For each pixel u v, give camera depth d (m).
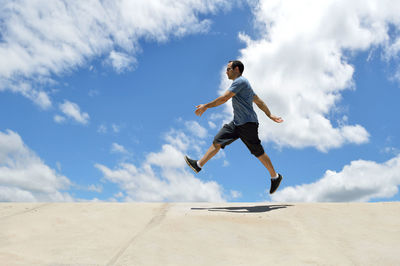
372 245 2.13
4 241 2.09
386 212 3.02
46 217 2.71
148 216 2.82
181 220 2.63
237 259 1.87
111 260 1.78
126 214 2.87
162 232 2.29
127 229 2.41
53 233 2.28
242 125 3.52
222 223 2.60
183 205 3.43
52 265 1.68
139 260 1.78
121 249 1.96
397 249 2.04
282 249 2.05
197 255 1.91
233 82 3.45
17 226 2.43
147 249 1.94
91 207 3.17
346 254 1.96
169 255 1.88
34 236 2.21
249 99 3.53
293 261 1.84
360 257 1.90
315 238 2.28
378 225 2.62
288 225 2.61
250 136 3.54
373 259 1.87
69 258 1.79
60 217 2.71
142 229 2.41
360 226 2.59
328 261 1.84
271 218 2.82
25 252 1.88
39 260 1.75
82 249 1.94
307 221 2.73
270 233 2.39
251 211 3.13
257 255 1.94
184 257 1.87
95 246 2.00
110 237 2.20
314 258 1.88
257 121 3.58
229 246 2.09
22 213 2.87
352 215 2.93
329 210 3.12
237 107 3.52
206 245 2.09
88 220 2.64
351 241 2.22
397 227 2.56
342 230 2.49
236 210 3.18
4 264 1.68
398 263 1.81
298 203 3.54
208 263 1.80
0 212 2.93
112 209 3.07
